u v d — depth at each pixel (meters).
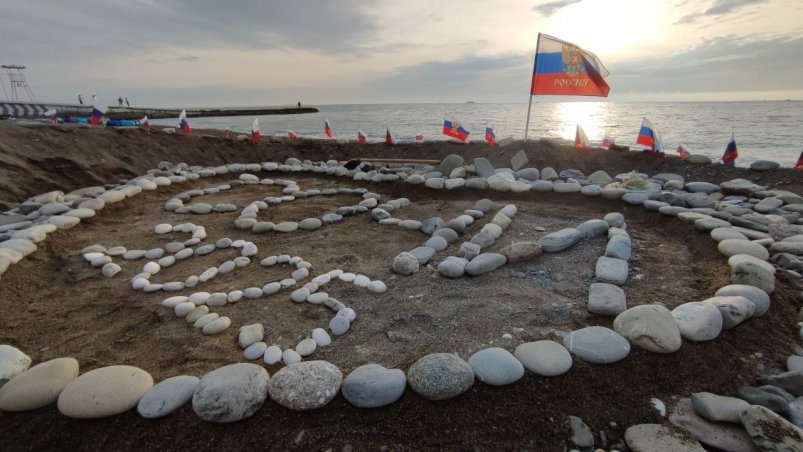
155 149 9.47
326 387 2.35
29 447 2.24
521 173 7.60
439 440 2.21
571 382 2.50
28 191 6.92
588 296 3.46
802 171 6.92
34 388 2.38
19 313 3.50
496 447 2.20
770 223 4.92
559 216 5.66
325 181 8.38
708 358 2.71
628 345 2.68
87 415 2.28
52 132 8.48
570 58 7.88
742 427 2.29
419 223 5.40
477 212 5.59
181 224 5.57
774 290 3.37
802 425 2.30
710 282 3.59
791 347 2.95
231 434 2.24
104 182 7.89
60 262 4.46
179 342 3.05
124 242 5.10
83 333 3.21
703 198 5.87
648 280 3.80
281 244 4.97
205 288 3.92
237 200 7.02
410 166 9.31
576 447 2.24
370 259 4.46
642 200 5.68
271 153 10.79
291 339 3.07
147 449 2.21
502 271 4.05
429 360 2.47
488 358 2.54
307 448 2.17
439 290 3.71
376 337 3.05
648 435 2.26
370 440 2.21
